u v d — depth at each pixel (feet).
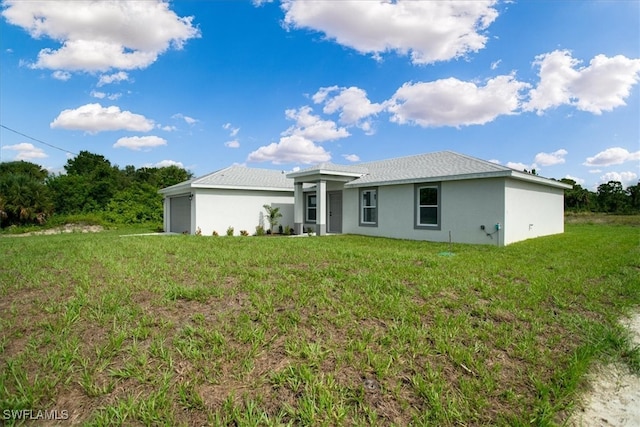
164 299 13.38
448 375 8.72
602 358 10.35
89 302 12.86
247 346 9.65
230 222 56.39
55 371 8.14
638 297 16.22
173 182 133.39
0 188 79.51
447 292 15.52
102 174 115.96
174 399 7.25
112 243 33.63
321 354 9.25
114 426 6.46
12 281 16.48
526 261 24.36
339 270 19.35
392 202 45.78
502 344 10.48
